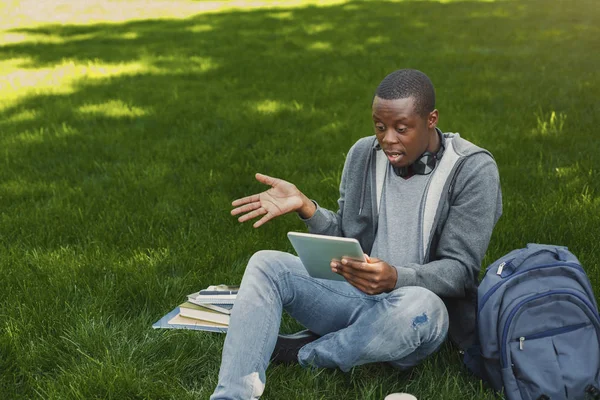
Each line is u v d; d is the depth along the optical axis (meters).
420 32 12.23
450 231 2.71
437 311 2.55
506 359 2.48
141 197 4.99
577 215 4.31
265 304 2.59
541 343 2.48
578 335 2.51
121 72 9.61
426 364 2.91
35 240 4.25
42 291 3.53
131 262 3.88
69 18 15.98
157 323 3.11
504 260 2.71
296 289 2.70
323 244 2.43
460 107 7.19
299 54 10.58
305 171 5.58
